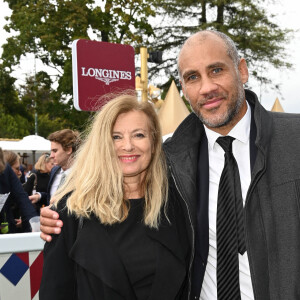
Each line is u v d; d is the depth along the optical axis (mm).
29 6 18484
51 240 1699
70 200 1701
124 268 1670
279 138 1689
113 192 1744
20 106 26547
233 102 1732
